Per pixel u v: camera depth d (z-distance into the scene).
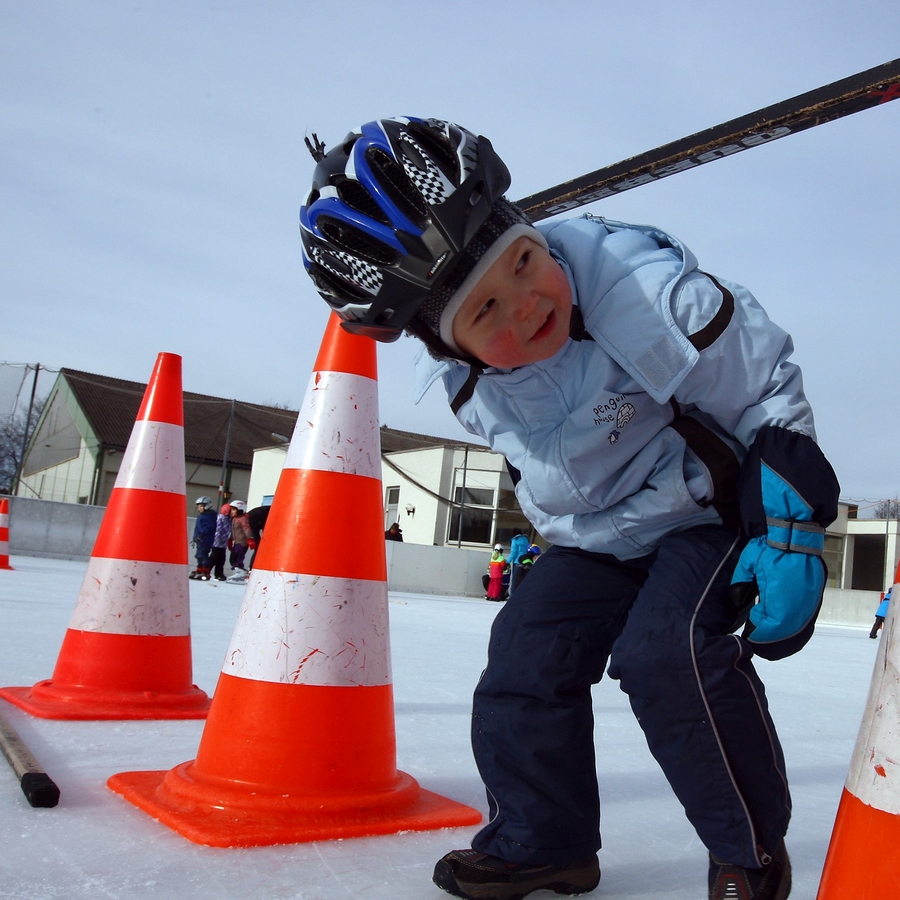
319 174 1.50
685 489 1.50
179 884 1.46
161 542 2.99
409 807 1.92
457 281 1.35
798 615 1.32
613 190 2.31
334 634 1.89
